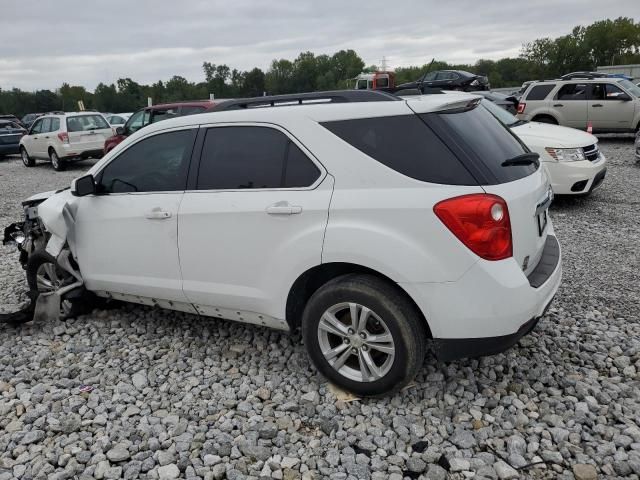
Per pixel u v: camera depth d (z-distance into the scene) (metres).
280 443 2.99
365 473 2.73
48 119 17.56
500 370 3.59
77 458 2.92
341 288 3.15
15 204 11.27
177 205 3.75
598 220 7.41
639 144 11.78
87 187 4.10
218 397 3.46
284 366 3.79
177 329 4.48
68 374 3.83
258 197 3.39
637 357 3.71
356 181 3.10
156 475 2.79
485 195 2.86
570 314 4.40
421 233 2.90
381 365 3.24
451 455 2.84
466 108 3.32
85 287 4.54
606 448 2.82
